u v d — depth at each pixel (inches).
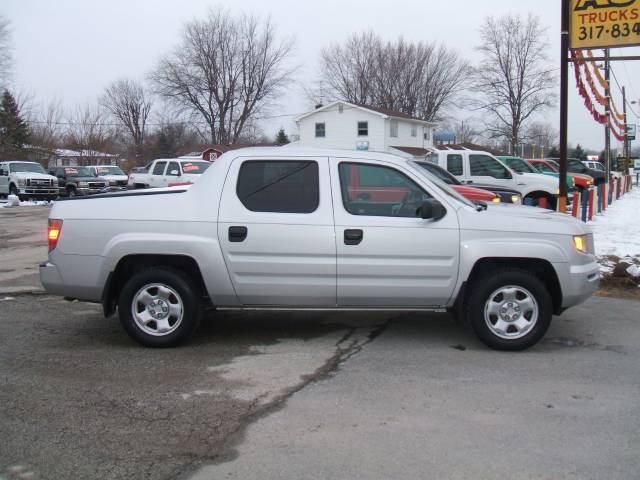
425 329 252.7
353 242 216.2
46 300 307.4
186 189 231.6
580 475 132.7
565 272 216.7
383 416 164.1
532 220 219.5
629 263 372.2
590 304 300.8
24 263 423.8
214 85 2731.3
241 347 227.6
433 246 215.8
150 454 142.8
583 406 171.2
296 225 216.8
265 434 153.1
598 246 458.9
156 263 225.6
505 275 216.5
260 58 2758.4
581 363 208.7
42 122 2017.7
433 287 218.2
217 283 219.5
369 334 245.0
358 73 2689.5
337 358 214.1
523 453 142.9
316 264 216.8
